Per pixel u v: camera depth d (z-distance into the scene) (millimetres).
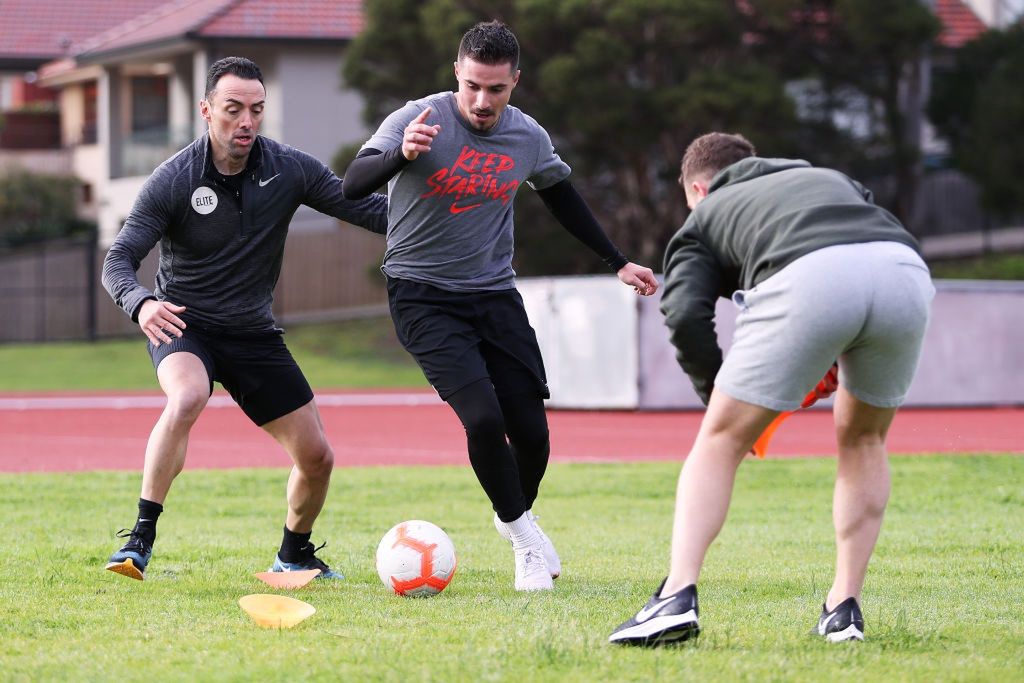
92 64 61219
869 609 8555
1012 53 46812
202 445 23109
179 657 6992
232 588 9375
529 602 8719
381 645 7230
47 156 67188
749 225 7078
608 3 39469
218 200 9430
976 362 31391
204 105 9398
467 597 9039
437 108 9250
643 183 42844
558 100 39594
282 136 55062
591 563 10766
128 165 60062
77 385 39750
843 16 42188
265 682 6418
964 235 53500
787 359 6824
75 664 6836
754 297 6961
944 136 49000
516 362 9648
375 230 9898
